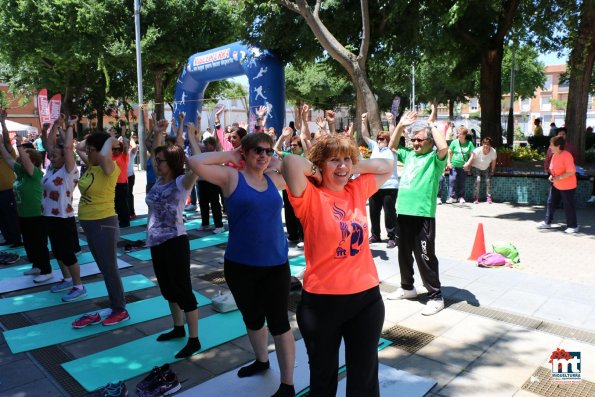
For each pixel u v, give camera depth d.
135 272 6.32
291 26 14.73
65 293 5.49
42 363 3.84
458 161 11.33
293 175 2.39
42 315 4.86
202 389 3.35
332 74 17.47
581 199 10.82
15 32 22.36
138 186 15.31
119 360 3.83
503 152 13.53
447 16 11.77
